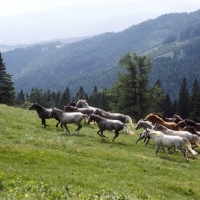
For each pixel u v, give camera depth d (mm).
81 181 16609
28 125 31797
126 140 32125
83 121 39344
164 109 100250
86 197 13500
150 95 70000
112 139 30469
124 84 69750
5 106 44938
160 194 17484
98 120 30484
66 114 30797
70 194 13969
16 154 19891
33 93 133875
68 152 23219
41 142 24641
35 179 15703
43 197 12742
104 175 19031
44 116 32438
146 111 70000
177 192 18719
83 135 31062
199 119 82500
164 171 22219
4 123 29875
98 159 22469
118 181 18312
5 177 15086
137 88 68750
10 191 12953
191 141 28438
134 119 70438
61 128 33500
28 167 18047
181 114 100125
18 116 36031
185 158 26375
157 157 26672
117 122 30156
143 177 20172
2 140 24172
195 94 87750
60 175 17109
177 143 26250
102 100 113562
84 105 38094
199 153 30453
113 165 21562
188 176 22094
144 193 16422
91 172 19203
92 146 26812
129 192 16062
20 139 25250
